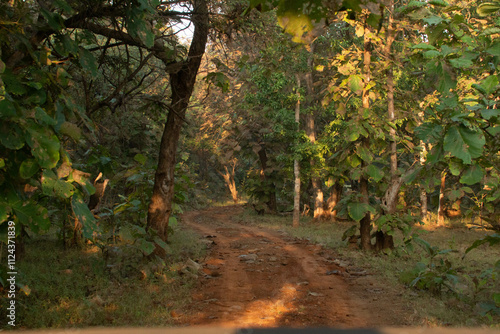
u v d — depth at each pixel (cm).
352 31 1551
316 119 2292
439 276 685
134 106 1280
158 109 991
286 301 650
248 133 2527
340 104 1178
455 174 455
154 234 869
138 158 1051
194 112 2766
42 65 474
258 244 1334
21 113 352
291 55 1342
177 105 936
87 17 608
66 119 466
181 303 627
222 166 3934
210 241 1361
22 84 414
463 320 543
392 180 1132
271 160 2538
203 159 4122
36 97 413
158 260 841
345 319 549
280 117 1869
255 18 849
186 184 1133
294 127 1916
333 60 1206
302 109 1956
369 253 1083
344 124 1719
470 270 884
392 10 1032
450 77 448
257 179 2730
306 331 479
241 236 1570
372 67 1138
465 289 682
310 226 1980
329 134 1822
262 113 2200
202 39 912
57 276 700
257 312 586
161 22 789
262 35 890
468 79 883
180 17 809
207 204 3550
